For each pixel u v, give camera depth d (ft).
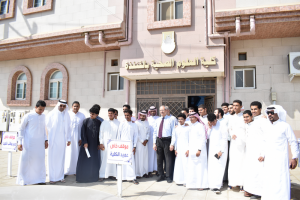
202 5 22.44
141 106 26.84
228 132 16.53
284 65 22.93
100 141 17.49
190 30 22.43
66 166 19.15
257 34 22.41
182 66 22.09
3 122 33.99
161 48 22.97
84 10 26.30
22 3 29.66
